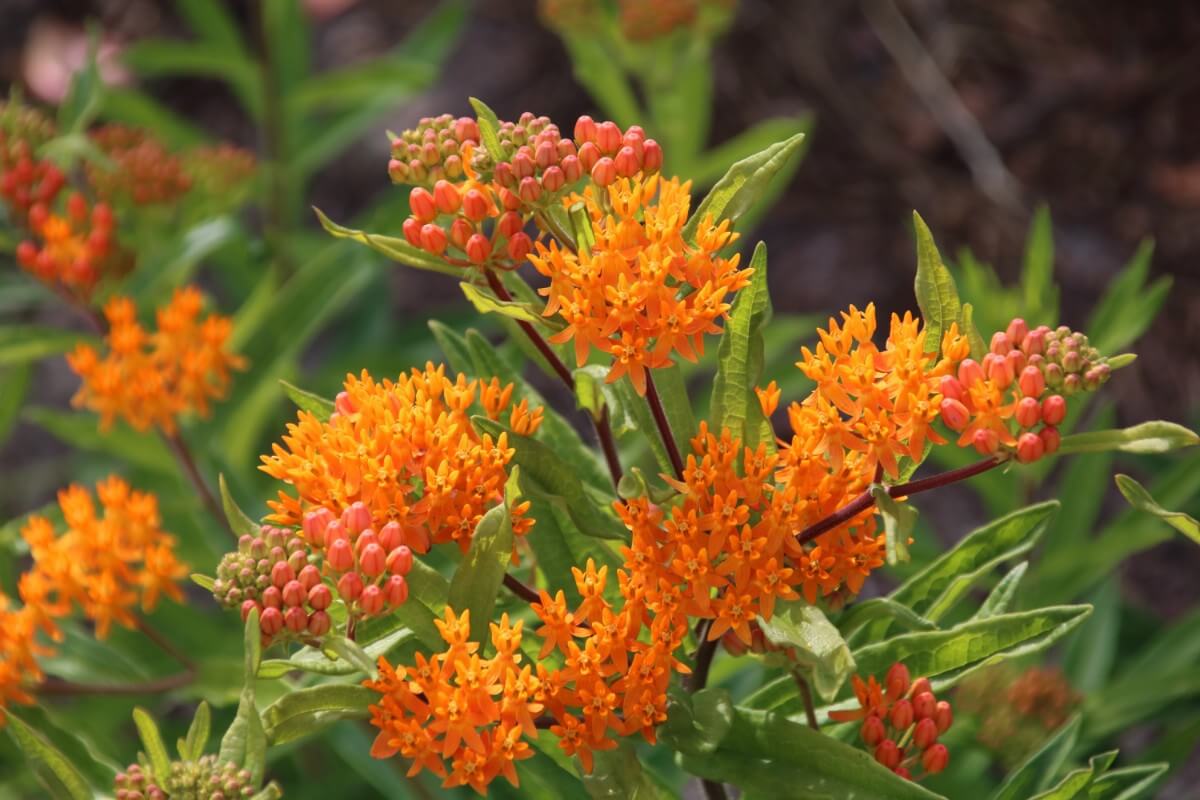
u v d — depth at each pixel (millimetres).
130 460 1098
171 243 1042
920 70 1831
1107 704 987
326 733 993
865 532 757
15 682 836
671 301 740
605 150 753
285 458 755
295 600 744
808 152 1803
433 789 993
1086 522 1053
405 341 1409
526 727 738
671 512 752
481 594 751
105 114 1586
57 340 1013
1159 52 1769
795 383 1261
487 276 765
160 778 751
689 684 780
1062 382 734
